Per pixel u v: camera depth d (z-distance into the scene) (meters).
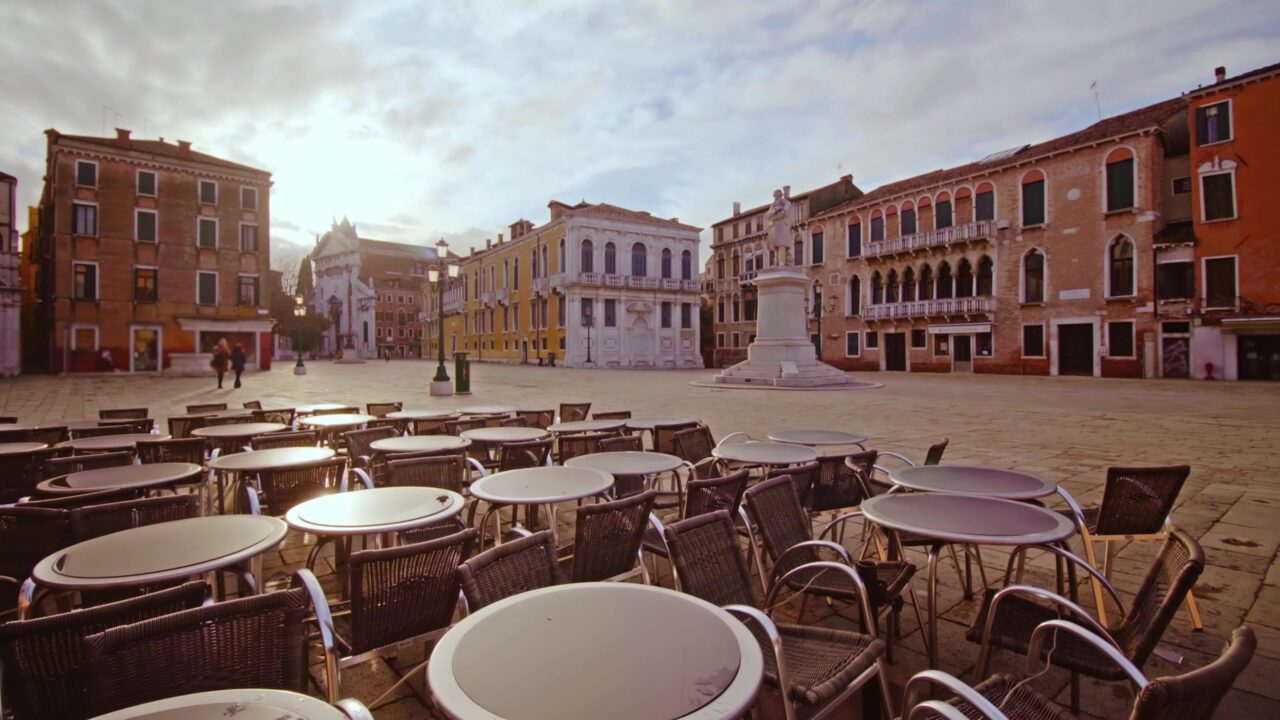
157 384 26.36
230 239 39.91
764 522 3.50
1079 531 3.99
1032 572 4.46
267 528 3.09
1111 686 2.97
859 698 2.61
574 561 3.22
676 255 54.16
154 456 5.57
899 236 39.56
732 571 2.93
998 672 3.11
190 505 3.58
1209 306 28.05
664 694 1.59
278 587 4.30
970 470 4.38
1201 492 6.67
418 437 6.30
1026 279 34.19
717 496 3.94
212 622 2.02
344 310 98.50
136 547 2.81
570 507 6.39
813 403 16.56
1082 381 28.52
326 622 2.51
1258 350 27.06
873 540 4.55
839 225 43.97
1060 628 2.31
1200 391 21.50
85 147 35.53
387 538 3.97
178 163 38.06
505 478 4.22
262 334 40.97
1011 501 3.47
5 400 17.97
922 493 3.62
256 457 5.01
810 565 2.99
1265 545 4.97
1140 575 4.39
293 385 25.50
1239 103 27.47
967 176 36.31
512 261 59.50
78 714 2.03
